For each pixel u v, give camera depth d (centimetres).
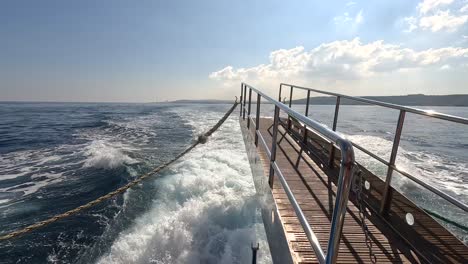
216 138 1295
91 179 799
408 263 198
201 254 438
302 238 223
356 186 124
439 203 532
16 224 557
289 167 392
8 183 782
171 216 539
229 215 533
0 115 3428
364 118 2441
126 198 636
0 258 454
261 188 374
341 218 104
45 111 4250
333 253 107
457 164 854
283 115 1016
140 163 901
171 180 720
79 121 2495
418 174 727
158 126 1808
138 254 441
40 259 452
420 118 2528
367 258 205
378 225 245
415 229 209
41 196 689
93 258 445
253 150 475
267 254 427
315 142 440
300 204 281
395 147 226
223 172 759
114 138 1409
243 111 741
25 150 1214
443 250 194
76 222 552
